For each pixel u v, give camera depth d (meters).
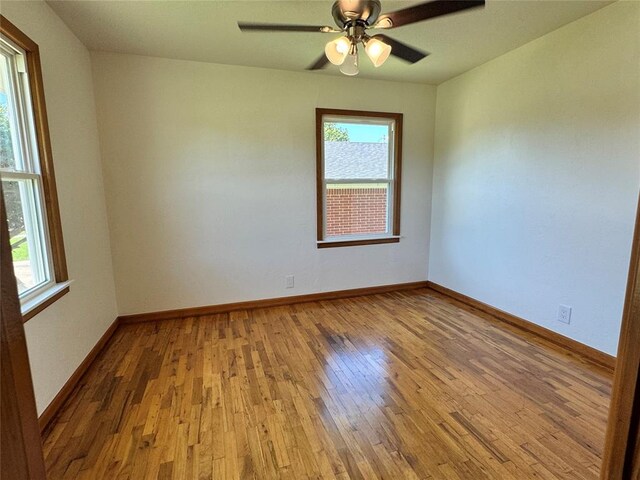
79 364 2.38
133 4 2.20
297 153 3.66
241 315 3.54
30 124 2.02
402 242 4.28
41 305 1.88
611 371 2.39
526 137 2.97
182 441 1.77
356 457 1.66
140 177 3.23
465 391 2.18
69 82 2.49
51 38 2.23
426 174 4.25
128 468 1.60
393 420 1.92
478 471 1.57
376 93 3.86
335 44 1.91
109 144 3.11
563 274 2.74
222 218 3.51
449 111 3.90
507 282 3.28
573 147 2.59
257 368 2.49
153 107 3.18
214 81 3.30
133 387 2.26
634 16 2.16
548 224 2.83
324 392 2.19
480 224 3.56
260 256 3.70
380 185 4.14
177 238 3.40
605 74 2.34
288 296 3.87
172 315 3.47
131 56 3.06
